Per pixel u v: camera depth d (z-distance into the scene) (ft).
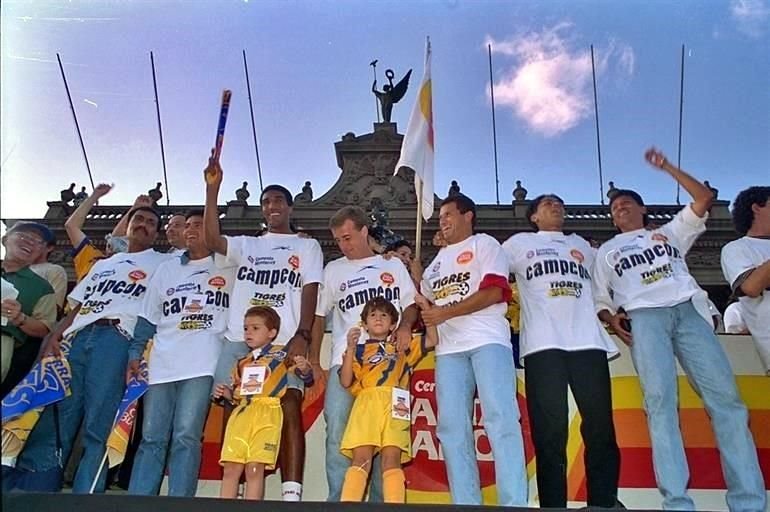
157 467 14.88
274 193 17.95
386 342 15.12
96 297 17.11
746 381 17.43
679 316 15.06
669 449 13.46
